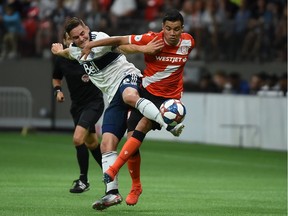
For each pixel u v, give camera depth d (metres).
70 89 38.69
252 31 77.25
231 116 71.25
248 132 70.00
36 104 87.69
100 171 50.28
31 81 88.12
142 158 60.22
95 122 38.25
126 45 30.22
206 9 80.44
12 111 84.94
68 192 37.88
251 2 78.25
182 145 72.31
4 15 89.12
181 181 45.22
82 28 31.36
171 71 30.50
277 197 37.91
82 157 37.56
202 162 57.81
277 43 76.06
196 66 80.00
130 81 31.20
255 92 71.38
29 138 76.75
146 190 39.84
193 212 31.83
